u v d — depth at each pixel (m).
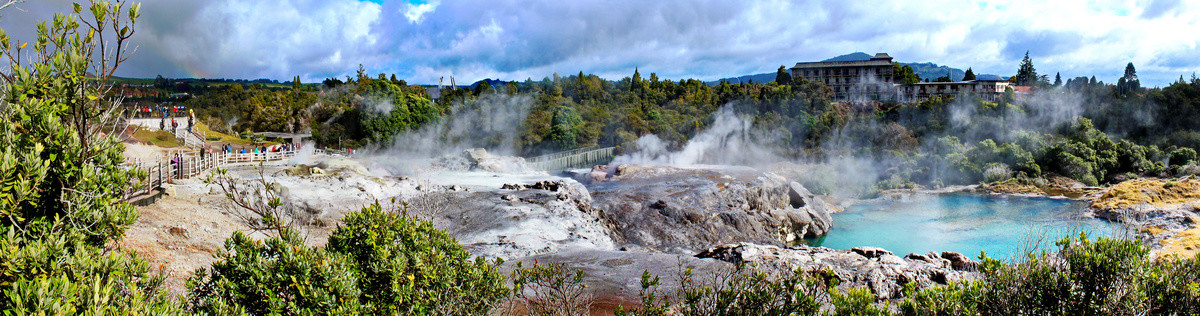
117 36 7.17
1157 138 83.31
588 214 32.78
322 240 24.25
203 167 34.38
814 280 8.47
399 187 34.44
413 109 97.56
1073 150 66.75
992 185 60.12
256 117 88.62
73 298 5.49
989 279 8.23
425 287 8.91
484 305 9.84
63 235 6.57
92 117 7.60
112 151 7.80
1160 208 33.34
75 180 7.26
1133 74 152.12
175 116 65.12
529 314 11.18
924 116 95.56
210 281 7.92
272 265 7.78
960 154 67.19
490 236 26.33
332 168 40.50
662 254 23.41
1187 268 7.73
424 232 9.69
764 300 8.09
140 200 22.53
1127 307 7.38
